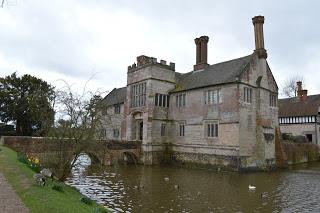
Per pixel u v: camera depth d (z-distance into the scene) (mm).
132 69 35781
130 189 17844
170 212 13062
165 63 34281
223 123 27609
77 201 11141
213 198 15805
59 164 15805
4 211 8242
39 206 8883
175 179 21875
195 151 30109
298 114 45312
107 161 29688
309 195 16750
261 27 30391
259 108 28734
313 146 39188
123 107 39406
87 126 15789
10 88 41531
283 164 29812
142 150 32156
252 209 13727
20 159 17609
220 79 28797
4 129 43594
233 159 26297
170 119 33781
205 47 34406
